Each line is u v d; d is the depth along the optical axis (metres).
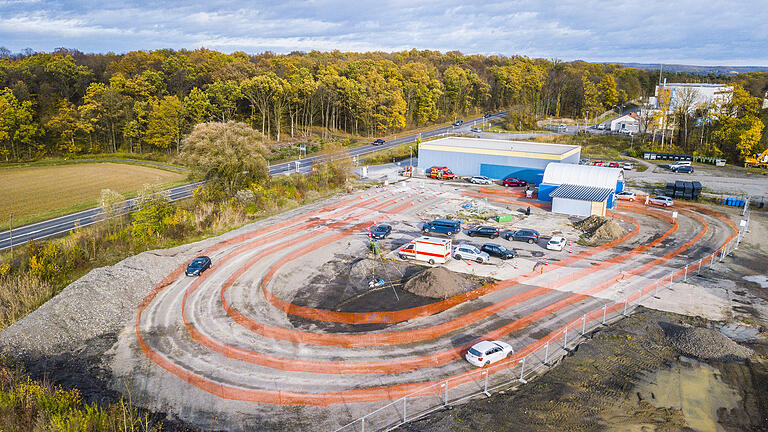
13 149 100.38
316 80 139.62
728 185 75.12
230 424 22.33
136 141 113.12
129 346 29.38
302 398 24.23
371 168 91.56
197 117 109.69
